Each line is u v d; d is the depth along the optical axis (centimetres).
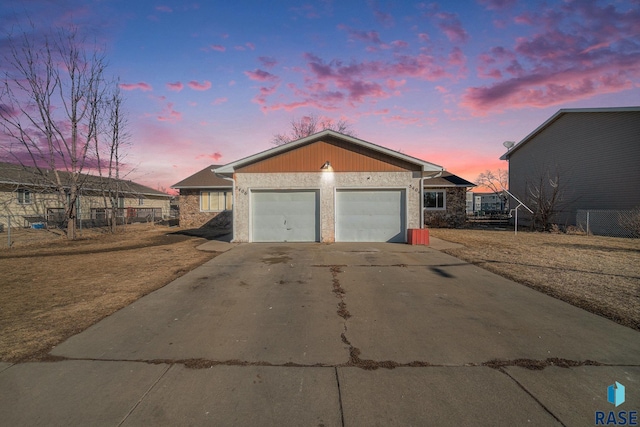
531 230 1856
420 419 250
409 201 1277
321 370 322
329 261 885
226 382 302
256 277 709
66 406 267
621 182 1617
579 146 1823
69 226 1538
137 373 317
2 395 281
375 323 446
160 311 496
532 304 520
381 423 246
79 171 1609
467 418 251
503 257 935
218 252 1051
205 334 412
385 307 513
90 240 1444
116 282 667
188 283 659
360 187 1284
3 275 732
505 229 1962
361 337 401
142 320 459
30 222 2217
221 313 488
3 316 471
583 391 286
